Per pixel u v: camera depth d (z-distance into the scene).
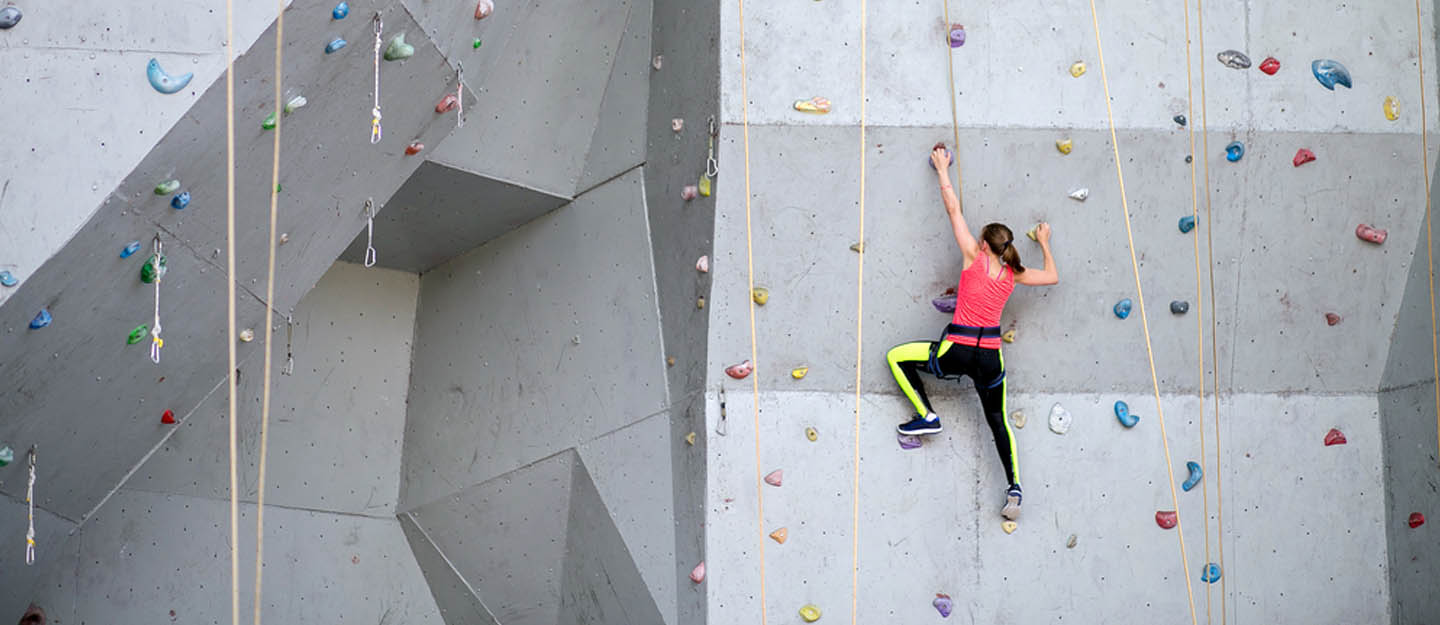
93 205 4.43
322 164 5.44
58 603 6.95
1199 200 6.21
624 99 6.50
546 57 6.32
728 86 5.99
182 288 5.26
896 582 6.43
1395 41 6.13
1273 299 6.36
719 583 6.38
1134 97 6.11
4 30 4.35
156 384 5.77
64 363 5.03
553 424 6.93
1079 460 6.45
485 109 6.32
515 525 7.18
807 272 6.21
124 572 7.06
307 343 7.51
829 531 6.39
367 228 7.15
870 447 6.38
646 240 6.50
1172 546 6.48
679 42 6.19
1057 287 6.28
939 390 6.40
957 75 6.06
